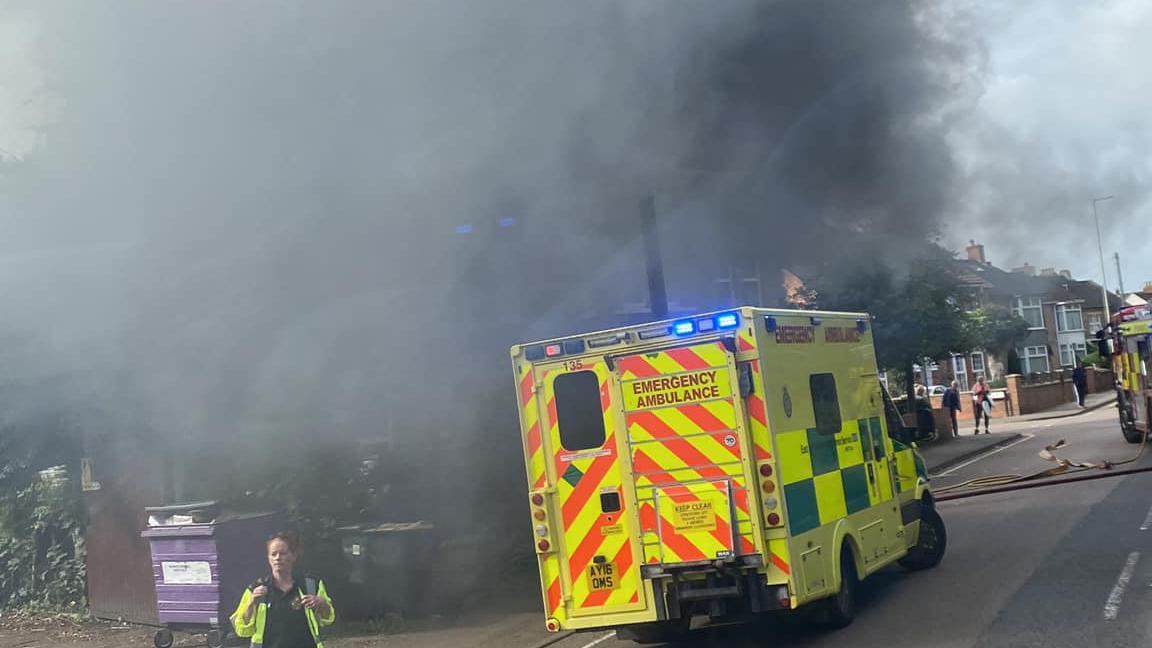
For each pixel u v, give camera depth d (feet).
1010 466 60.75
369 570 29.37
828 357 25.13
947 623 23.17
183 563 26.73
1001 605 24.31
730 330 21.56
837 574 23.08
